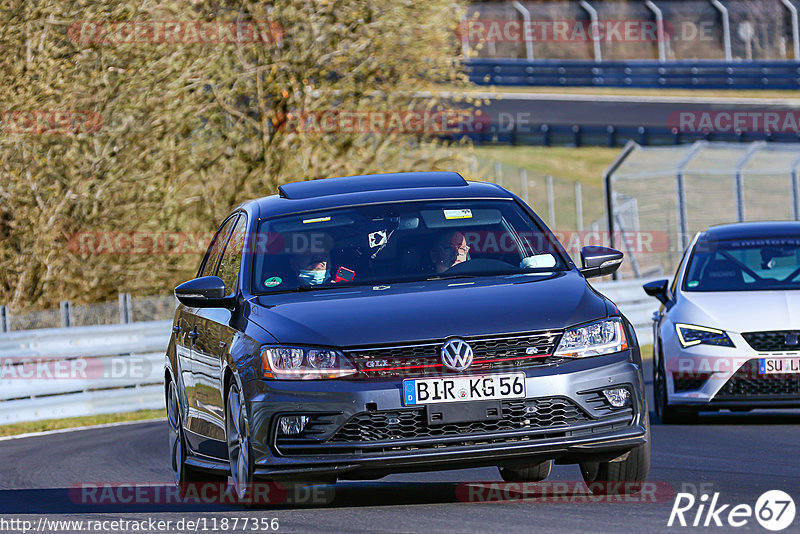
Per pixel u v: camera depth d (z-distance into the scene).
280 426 21.86
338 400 21.56
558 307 22.62
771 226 43.31
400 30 83.19
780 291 39.44
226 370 23.97
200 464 27.08
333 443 21.59
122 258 83.81
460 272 24.89
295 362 22.02
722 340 38.09
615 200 92.38
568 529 20.39
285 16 81.94
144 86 77.12
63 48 75.00
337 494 26.53
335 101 84.88
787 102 191.88
